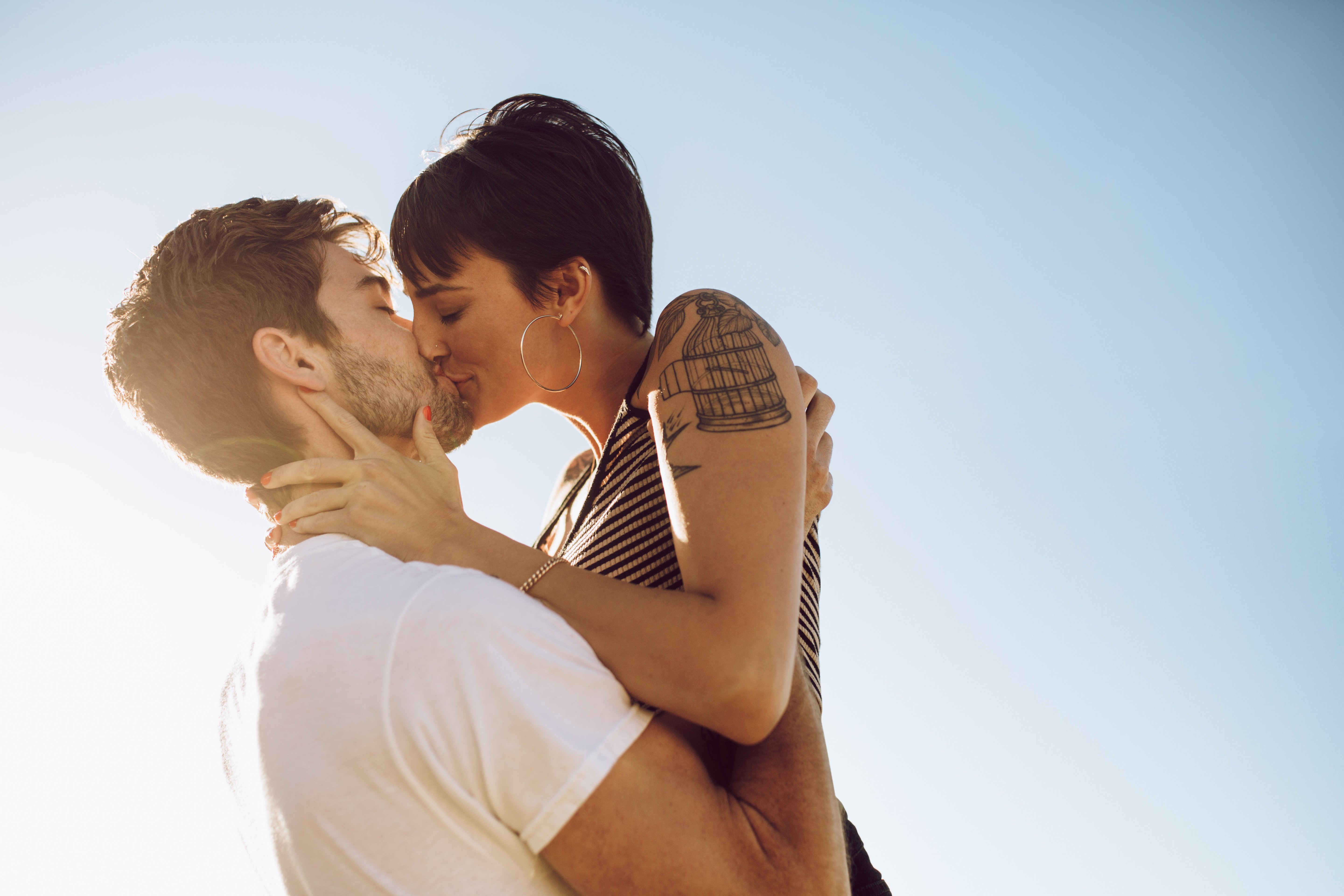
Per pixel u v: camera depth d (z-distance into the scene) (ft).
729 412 3.58
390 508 3.66
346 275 4.37
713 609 3.10
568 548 4.52
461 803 2.85
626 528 4.16
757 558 3.21
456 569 3.21
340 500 3.67
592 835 2.82
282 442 4.04
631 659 3.12
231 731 3.47
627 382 4.90
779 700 3.02
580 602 3.31
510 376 4.74
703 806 2.94
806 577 4.41
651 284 5.04
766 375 3.69
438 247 4.56
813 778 3.14
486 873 2.89
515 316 4.63
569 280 4.66
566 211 4.58
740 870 2.87
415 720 2.86
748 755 3.24
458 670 2.89
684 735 3.24
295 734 3.02
